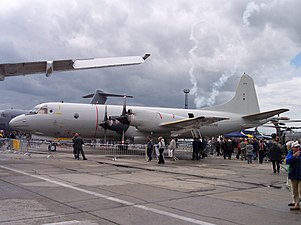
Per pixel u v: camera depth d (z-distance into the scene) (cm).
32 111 2588
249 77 3200
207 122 2238
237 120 2978
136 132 2444
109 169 1500
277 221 637
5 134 3759
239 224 609
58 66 1142
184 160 2277
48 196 834
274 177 1376
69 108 2598
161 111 2778
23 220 603
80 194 869
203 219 639
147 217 648
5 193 861
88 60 1177
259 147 2200
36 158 1966
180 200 827
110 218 634
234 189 1024
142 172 1434
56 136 2631
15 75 1241
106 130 2642
